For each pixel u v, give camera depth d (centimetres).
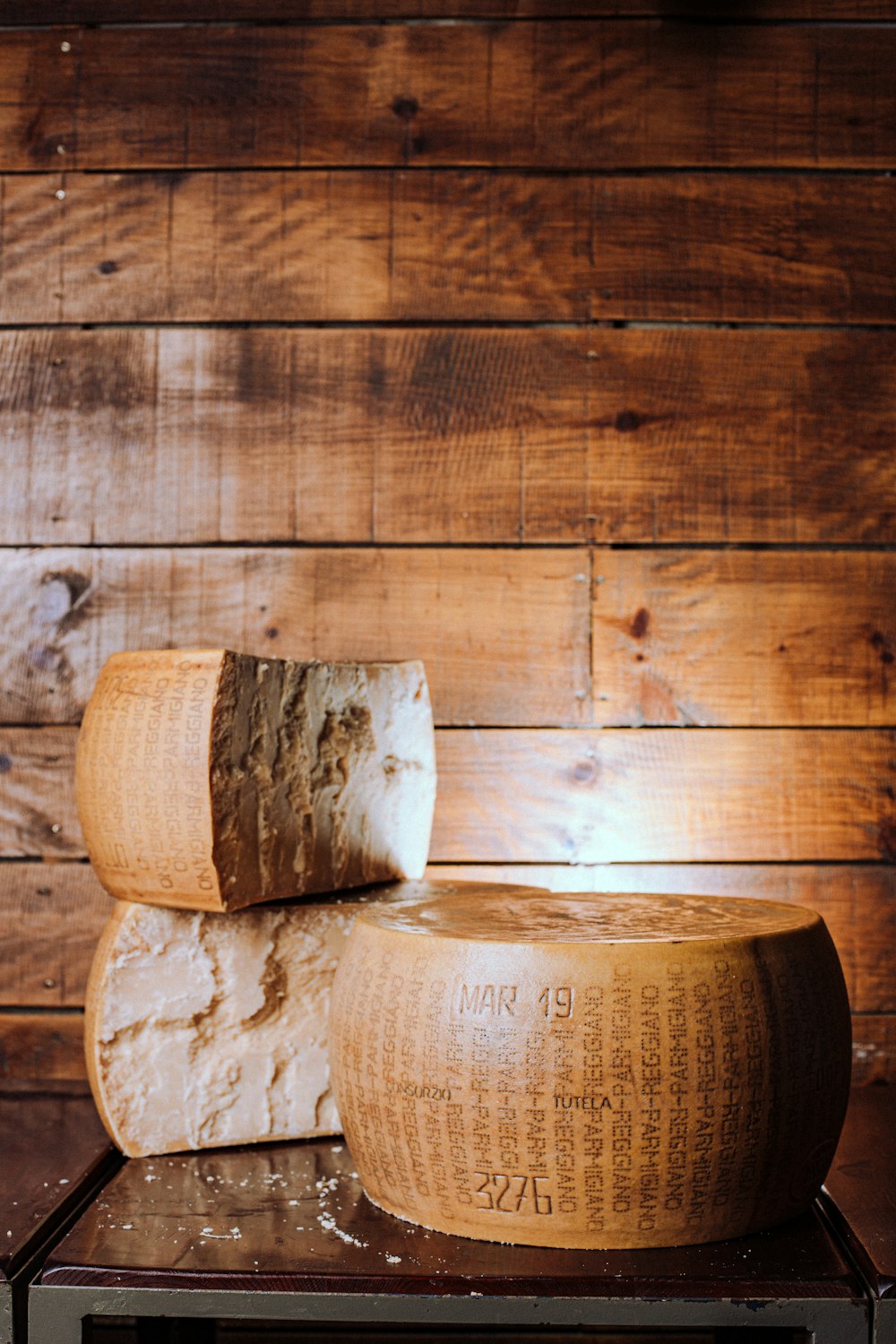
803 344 134
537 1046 83
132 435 135
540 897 110
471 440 134
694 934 88
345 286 135
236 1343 139
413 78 135
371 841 119
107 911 133
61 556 134
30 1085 130
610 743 133
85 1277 85
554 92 135
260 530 134
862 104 135
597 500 133
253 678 105
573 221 135
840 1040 92
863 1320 81
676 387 134
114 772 106
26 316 136
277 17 136
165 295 135
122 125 136
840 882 132
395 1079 88
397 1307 82
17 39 136
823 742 133
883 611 133
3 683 134
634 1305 81
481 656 133
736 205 134
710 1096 83
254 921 111
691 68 135
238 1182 102
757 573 133
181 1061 109
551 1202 85
